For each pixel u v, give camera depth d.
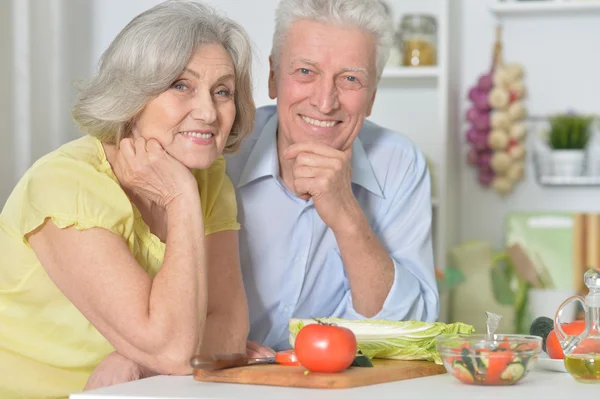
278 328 2.27
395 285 2.11
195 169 2.02
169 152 1.83
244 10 4.21
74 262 1.71
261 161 2.23
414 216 2.35
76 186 1.74
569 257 4.20
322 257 2.27
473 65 4.39
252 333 2.28
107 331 1.73
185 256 1.75
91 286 1.70
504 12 4.24
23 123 3.74
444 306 3.93
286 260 2.25
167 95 1.80
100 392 1.40
